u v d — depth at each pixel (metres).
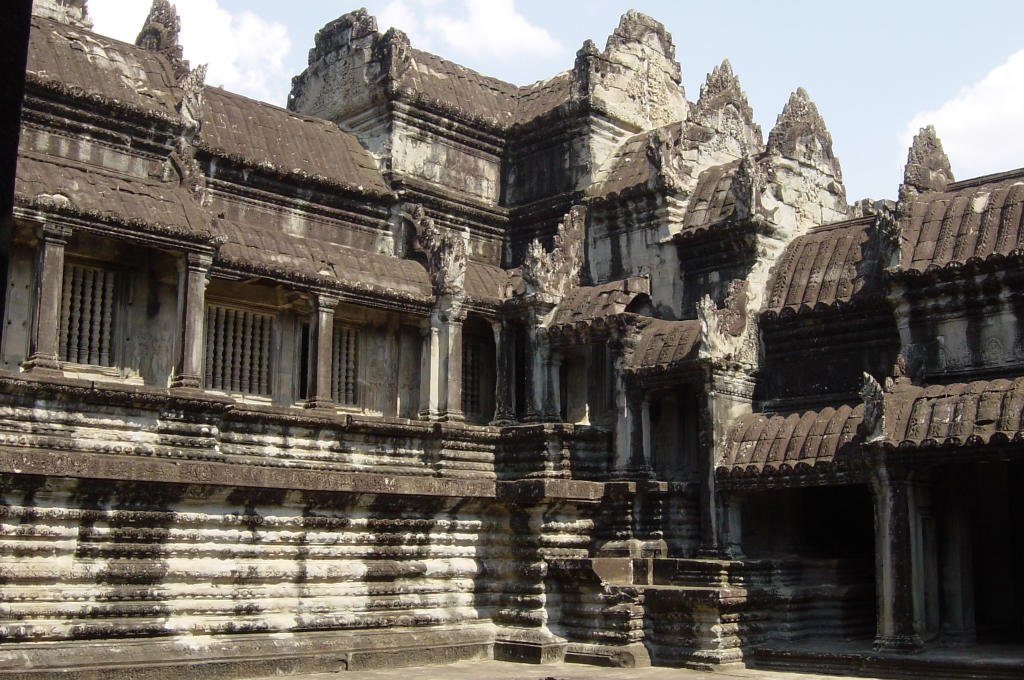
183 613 20.97
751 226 26.84
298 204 28.78
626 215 29.88
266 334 27.23
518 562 25.83
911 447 21.36
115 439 21.86
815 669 22.17
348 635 23.19
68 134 24.03
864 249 26.34
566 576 25.09
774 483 23.89
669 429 27.19
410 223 30.22
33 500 19.27
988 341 23.06
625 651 23.52
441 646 24.38
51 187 21.91
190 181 25.03
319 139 30.12
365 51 31.89
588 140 31.41
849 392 25.31
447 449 27.34
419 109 31.30
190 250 23.53
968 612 23.00
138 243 22.88
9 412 20.64
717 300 27.64
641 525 26.25
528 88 34.69
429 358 28.31
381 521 24.25
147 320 24.69
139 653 19.95
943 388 22.34
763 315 26.69
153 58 26.55
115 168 24.66
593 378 28.81
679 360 25.94
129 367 24.36
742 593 23.05
